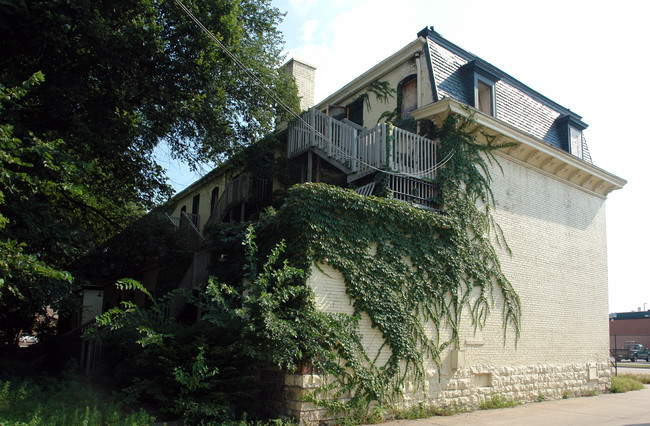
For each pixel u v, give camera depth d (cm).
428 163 1238
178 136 1427
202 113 1333
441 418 1001
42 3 957
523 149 1430
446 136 1267
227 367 846
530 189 1458
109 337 1087
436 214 1141
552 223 1505
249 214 1745
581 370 1495
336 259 954
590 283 1603
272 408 893
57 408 765
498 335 1242
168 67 1218
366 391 927
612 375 1995
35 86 1058
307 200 952
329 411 873
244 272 1075
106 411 776
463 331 1152
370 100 1572
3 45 1062
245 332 823
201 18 1247
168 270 1741
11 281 909
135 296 2125
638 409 1206
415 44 1398
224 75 1357
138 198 1444
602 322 1622
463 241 1197
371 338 973
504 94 1510
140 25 1125
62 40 1003
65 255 1103
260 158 1571
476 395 1152
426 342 1051
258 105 1475
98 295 1739
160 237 1582
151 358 880
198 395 844
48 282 995
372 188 1166
